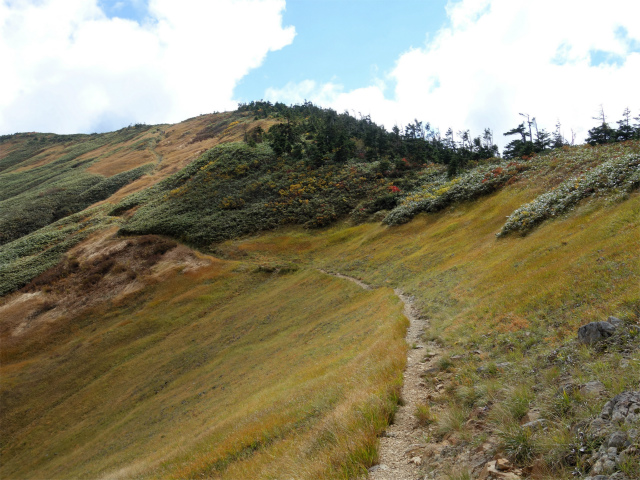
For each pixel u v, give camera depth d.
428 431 7.41
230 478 9.76
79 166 171.38
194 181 98.69
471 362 10.52
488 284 20.92
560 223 27.53
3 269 74.19
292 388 18.05
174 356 43.75
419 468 6.13
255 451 11.47
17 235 102.44
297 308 44.00
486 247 33.62
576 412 5.77
